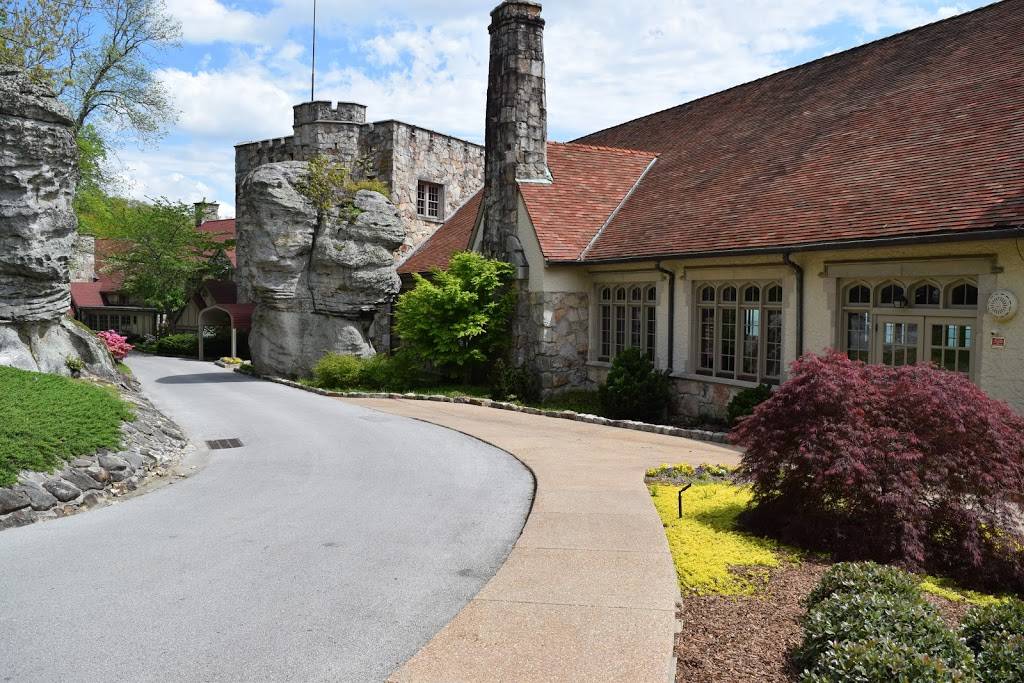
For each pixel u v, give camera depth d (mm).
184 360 38062
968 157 11891
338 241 26328
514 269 19484
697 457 11430
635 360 16391
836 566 5645
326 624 5582
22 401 10820
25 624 5652
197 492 9992
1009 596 6184
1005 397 10344
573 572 6301
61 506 8945
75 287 51781
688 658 4836
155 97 35125
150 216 44469
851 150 14578
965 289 11062
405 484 10156
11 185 14367
